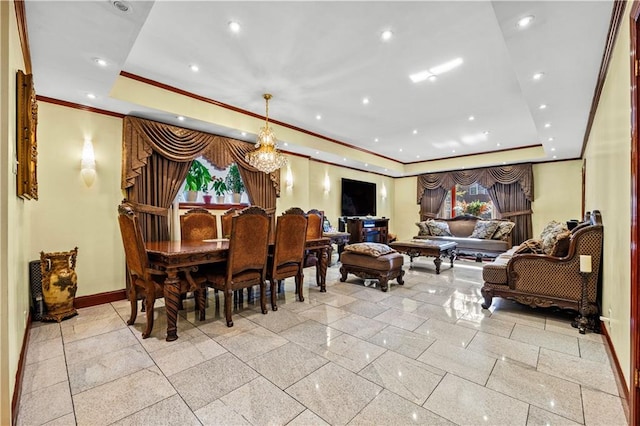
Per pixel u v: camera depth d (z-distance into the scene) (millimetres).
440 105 3834
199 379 1760
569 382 1729
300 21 2166
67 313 2771
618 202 1937
